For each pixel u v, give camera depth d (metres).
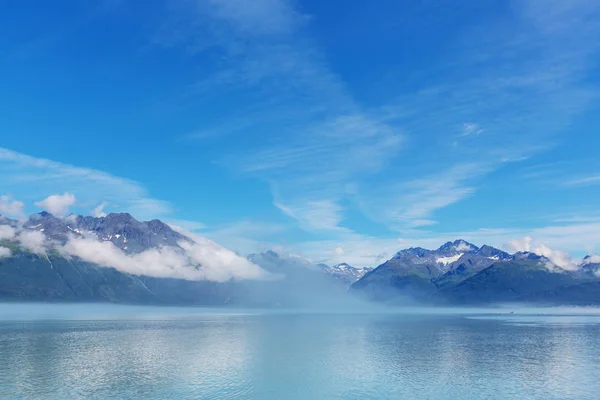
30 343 117.88
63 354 97.56
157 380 70.94
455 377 75.19
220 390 65.00
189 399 60.06
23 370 78.69
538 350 109.31
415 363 89.00
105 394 62.00
